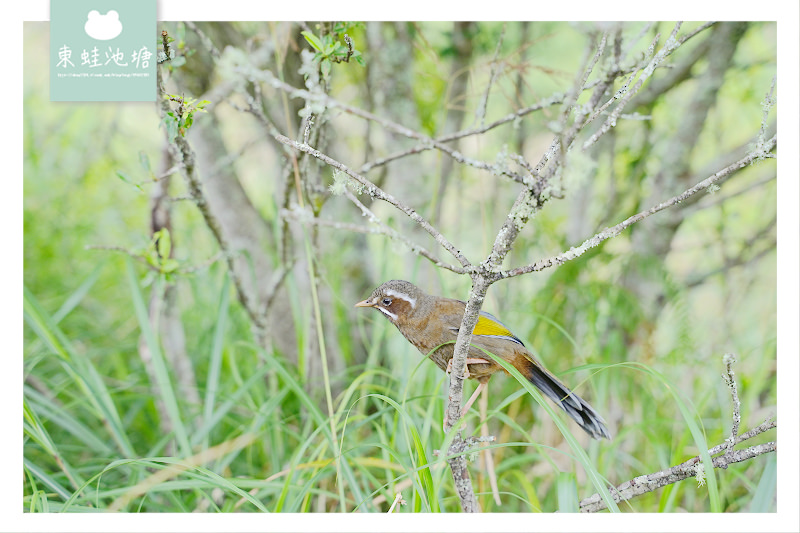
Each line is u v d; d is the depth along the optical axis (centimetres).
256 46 1161
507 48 1362
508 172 479
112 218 1648
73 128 1683
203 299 1373
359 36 1269
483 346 786
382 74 1230
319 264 1038
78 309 1496
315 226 985
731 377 590
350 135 1396
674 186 1274
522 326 1188
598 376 1072
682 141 1262
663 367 1188
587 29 459
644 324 1187
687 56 1230
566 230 1388
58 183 1694
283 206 1006
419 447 624
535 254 1315
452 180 1409
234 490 699
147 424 1225
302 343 1027
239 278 1040
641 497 1037
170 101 823
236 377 1041
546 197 479
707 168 1267
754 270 1375
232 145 1622
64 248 1625
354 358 1280
